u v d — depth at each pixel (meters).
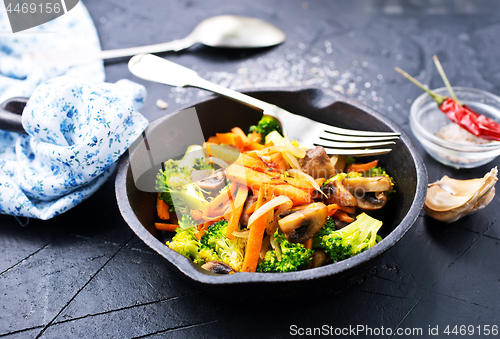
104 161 0.43
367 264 0.38
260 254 0.41
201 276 0.36
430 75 0.56
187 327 0.41
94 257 0.44
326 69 0.57
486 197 0.44
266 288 0.37
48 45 0.55
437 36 0.60
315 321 0.41
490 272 0.43
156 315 0.41
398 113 0.53
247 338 0.40
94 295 0.42
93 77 0.54
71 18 0.57
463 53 0.58
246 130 0.48
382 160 0.45
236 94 0.45
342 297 0.42
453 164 0.49
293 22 0.62
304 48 0.59
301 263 0.39
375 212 0.44
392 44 0.59
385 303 0.41
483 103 0.51
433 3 0.63
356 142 0.44
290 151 0.42
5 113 0.43
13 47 0.54
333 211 0.41
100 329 0.41
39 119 0.43
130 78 0.56
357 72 0.57
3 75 0.52
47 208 0.45
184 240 0.41
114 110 0.43
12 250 0.44
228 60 0.59
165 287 0.42
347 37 0.60
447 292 0.42
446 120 0.52
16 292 0.42
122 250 0.44
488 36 0.59
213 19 0.60
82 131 0.43
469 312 0.41
